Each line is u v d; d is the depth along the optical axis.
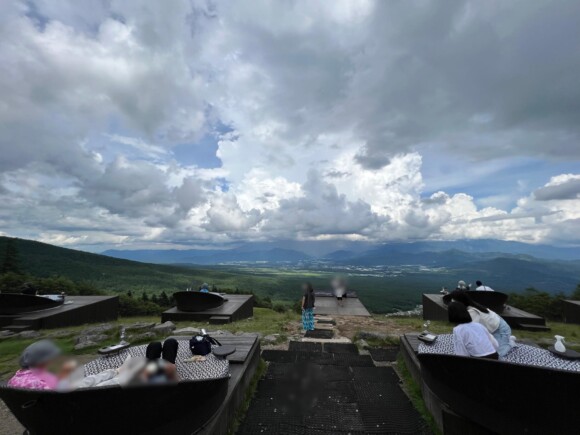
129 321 12.06
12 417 3.63
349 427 3.48
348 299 14.95
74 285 28.39
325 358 5.93
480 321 3.37
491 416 2.53
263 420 3.64
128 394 2.04
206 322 9.63
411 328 8.56
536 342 7.40
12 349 6.61
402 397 4.24
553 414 2.15
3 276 23.91
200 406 2.65
